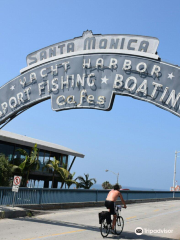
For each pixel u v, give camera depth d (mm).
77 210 18516
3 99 14070
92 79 12164
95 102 12000
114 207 10250
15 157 31047
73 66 12625
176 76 10758
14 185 14172
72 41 12914
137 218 16047
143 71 11219
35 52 13766
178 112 10547
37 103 13633
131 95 11359
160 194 35469
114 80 11742
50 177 35156
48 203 17391
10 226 10844
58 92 12797
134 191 28672
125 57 11688
